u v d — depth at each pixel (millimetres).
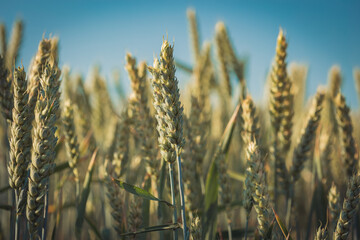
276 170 430
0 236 416
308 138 420
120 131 411
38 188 312
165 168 373
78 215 390
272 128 437
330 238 384
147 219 385
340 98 430
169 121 304
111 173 388
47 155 310
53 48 389
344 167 431
